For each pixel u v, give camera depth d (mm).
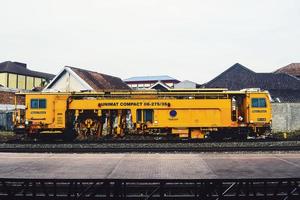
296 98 42344
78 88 40938
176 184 9578
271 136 27344
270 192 9031
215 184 7438
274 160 14789
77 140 24109
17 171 12344
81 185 8523
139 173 11781
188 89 23438
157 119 23141
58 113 23562
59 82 41531
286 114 33531
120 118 23656
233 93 23312
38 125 23391
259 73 48312
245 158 15414
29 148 18609
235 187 7625
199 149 17922
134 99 23344
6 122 36438
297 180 7320
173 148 18297
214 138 24062
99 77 46625
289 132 30453
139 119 23344
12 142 22422
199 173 11758
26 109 23562
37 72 64875
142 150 17828
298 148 18016
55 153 17375
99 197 8789
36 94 23688
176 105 23078
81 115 24031
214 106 23047
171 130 23266
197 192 8445
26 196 8266
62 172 12070
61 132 23594
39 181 7711
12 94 40594
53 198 8117
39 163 14172
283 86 45562
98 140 23953
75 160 14945
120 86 50562
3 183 7746
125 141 22766
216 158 15398
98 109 23547
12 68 57812
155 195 9227
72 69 41531
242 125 23172
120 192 7637
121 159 15188
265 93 23406
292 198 7496
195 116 23078
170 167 13023
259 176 11203
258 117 23234
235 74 48656
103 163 14070
